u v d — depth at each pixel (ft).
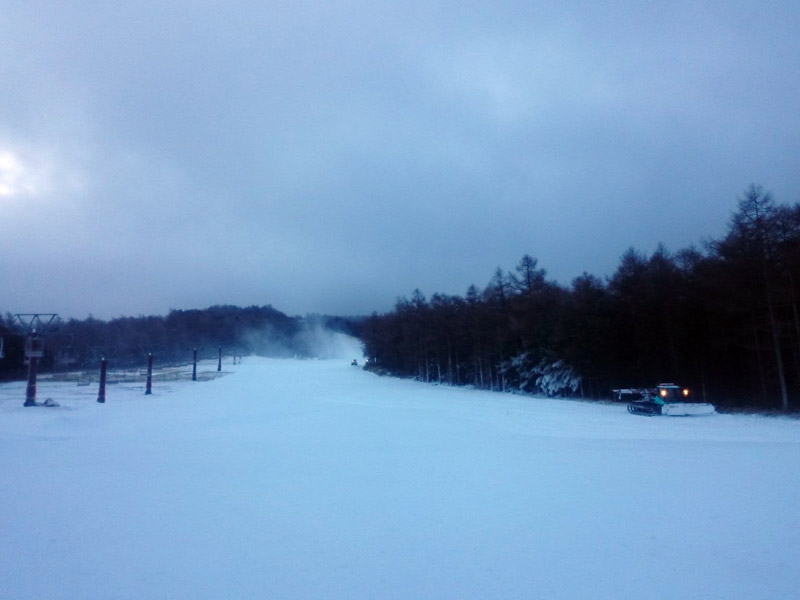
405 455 51.62
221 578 22.13
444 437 65.21
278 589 20.98
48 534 28.04
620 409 104.68
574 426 76.18
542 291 175.11
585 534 27.02
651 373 129.80
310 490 37.35
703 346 120.37
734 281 101.55
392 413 99.25
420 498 34.76
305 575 22.35
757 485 36.52
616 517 29.78
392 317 307.58
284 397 147.33
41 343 116.88
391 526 28.94
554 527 28.25
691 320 120.98
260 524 29.55
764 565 22.63
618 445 56.44
